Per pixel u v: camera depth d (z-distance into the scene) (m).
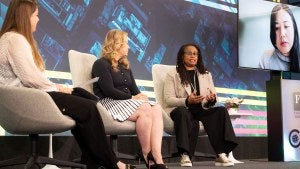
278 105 4.55
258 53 5.02
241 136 5.22
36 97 2.48
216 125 3.71
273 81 4.61
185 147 3.54
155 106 3.04
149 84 4.61
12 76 2.60
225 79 5.18
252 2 5.02
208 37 5.11
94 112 2.57
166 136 4.58
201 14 5.08
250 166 3.67
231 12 5.35
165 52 4.76
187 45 4.04
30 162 2.58
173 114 3.66
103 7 4.36
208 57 5.08
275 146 4.57
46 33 3.99
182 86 3.94
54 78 4.01
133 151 4.36
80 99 2.60
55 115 2.50
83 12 4.23
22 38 2.60
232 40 5.32
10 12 2.67
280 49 5.15
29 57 2.57
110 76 3.22
